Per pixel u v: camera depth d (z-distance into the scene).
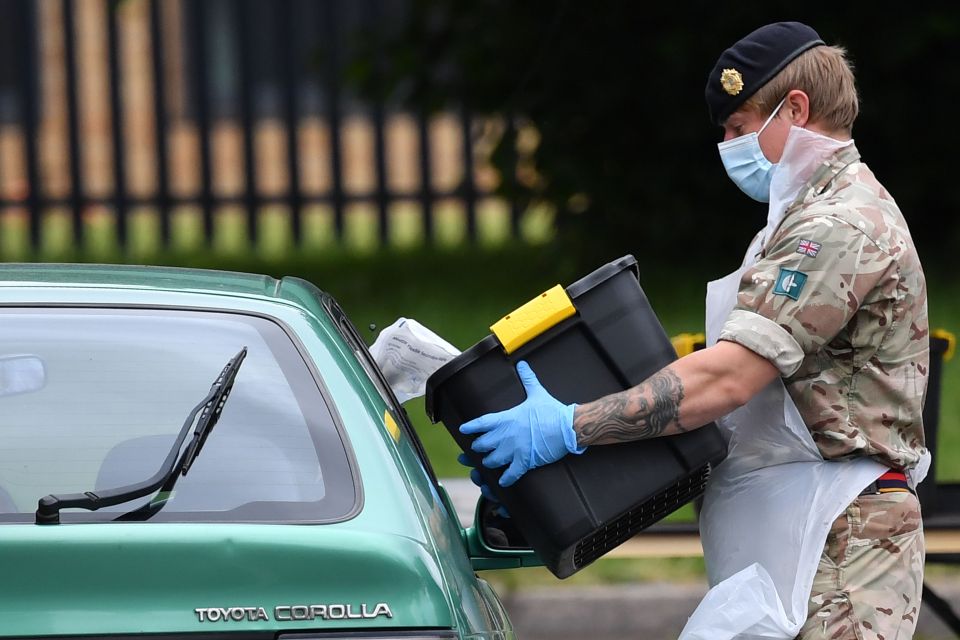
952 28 40.66
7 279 11.87
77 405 10.83
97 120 68.25
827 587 12.00
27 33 56.84
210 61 57.66
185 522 10.23
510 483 12.04
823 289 11.76
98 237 62.53
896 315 12.01
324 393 11.05
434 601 10.12
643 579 22.78
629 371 12.22
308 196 57.81
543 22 43.19
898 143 44.38
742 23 41.28
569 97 43.66
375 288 45.62
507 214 56.88
